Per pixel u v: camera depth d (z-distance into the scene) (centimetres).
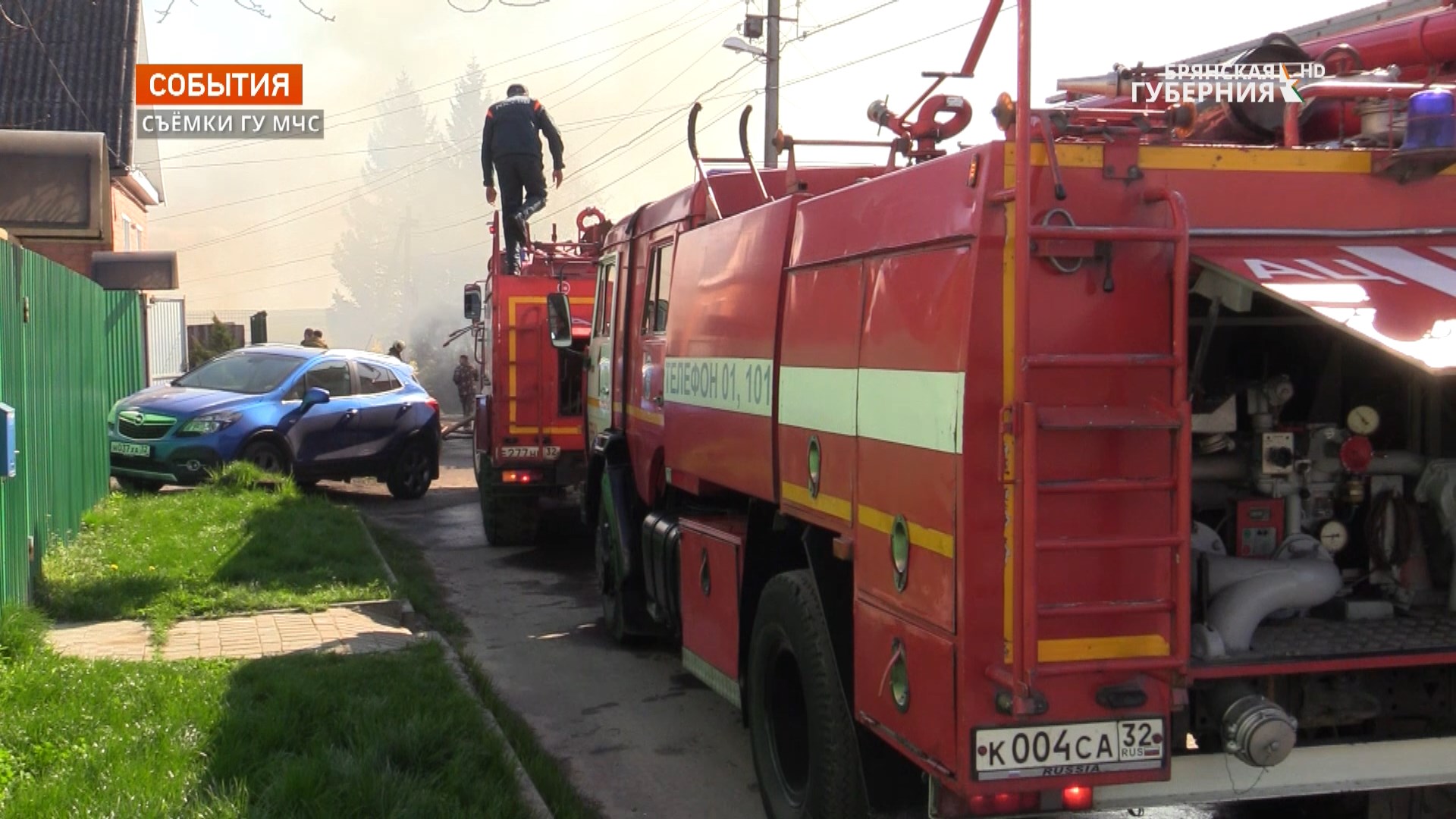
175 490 1524
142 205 3098
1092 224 383
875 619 436
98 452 1316
